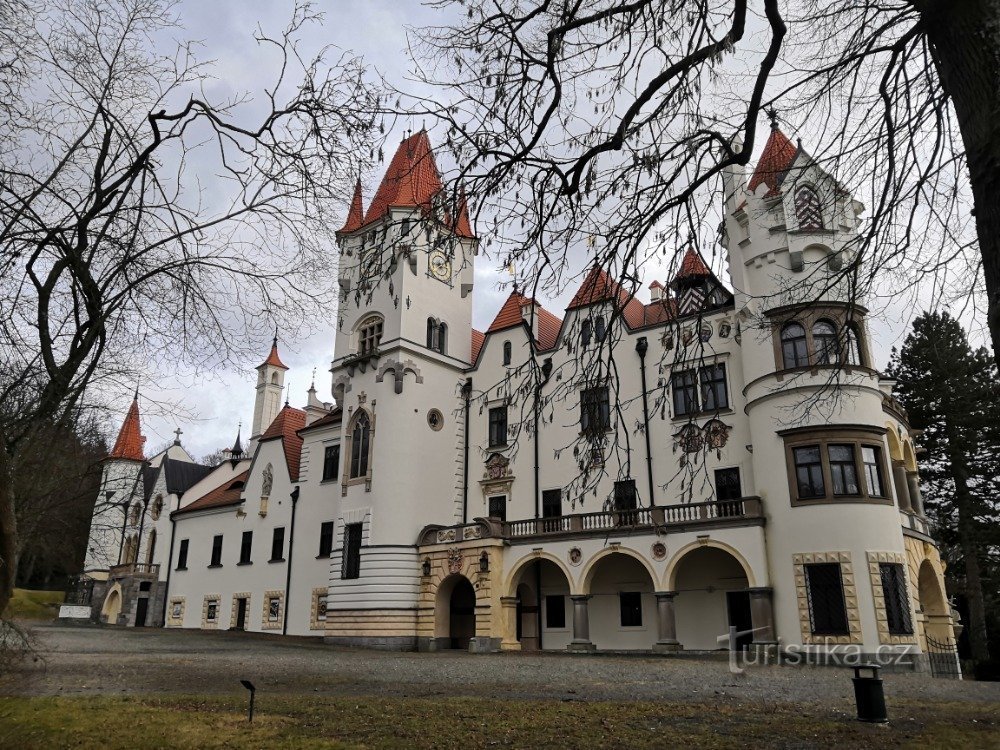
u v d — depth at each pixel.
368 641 33.78
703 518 27.78
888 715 12.48
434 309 39.44
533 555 31.69
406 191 25.69
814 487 25.53
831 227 26.53
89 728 10.22
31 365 9.20
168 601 52.31
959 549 42.50
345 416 38.81
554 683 17.70
